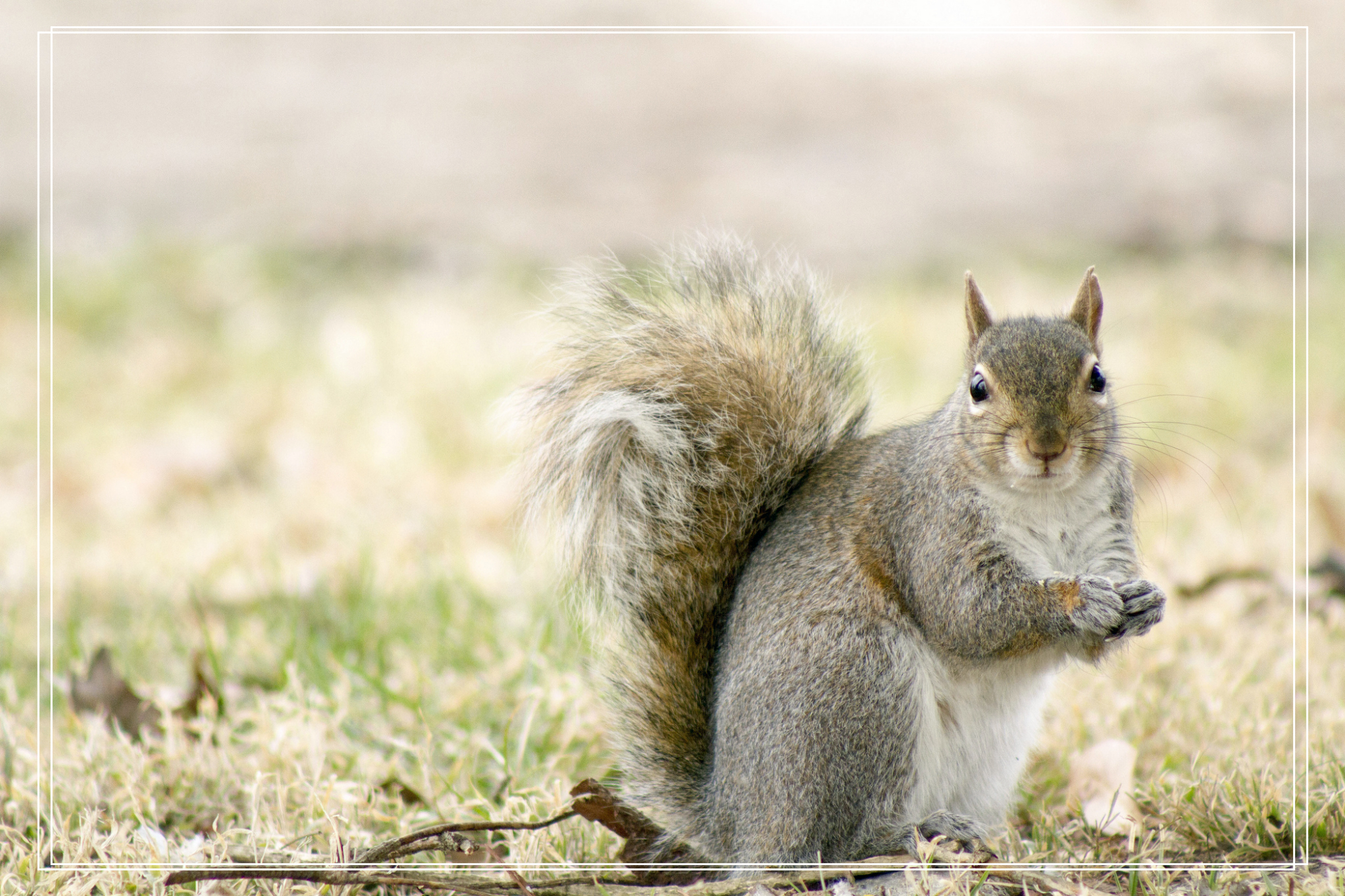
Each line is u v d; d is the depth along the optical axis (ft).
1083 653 21.89
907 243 63.93
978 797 22.12
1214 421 44.91
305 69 87.35
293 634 30.27
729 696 21.47
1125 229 64.39
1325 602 31.32
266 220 68.33
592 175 72.79
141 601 34.09
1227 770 23.54
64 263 64.03
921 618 21.68
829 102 81.61
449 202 70.28
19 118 78.48
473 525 39.45
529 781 24.35
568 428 22.95
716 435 23.18
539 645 29.22
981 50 89.56
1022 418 21.08
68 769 24.11
